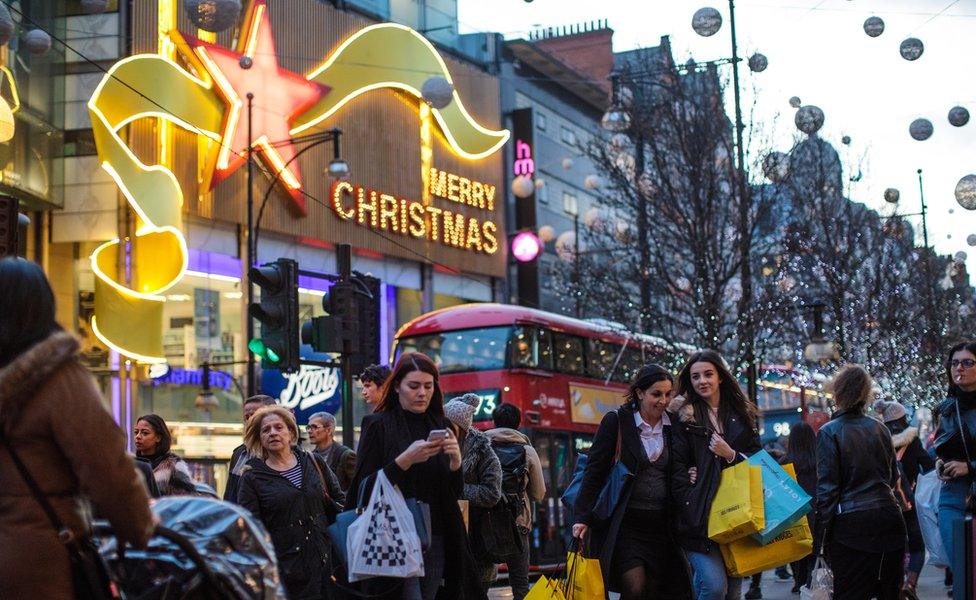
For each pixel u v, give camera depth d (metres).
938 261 40.47
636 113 32.78
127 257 32.97
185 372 34.62
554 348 25.08
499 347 24.00
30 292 4.43
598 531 8.80
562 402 24.95
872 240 38.47
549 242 51.75
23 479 4.35
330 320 13.52
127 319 32.62
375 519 7.21
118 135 32.44
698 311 30.89
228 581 4.80
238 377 36.09
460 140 44.78
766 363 36.44
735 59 31.22
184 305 34.91
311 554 9.02
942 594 15.52
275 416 9.13
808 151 37.38
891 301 38.03
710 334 30.66
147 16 33.91
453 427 7.84
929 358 38.38
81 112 33.47
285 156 37.09
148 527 4.48
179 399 34.56
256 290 36.38
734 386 9.05
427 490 7.56
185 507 5.03
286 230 37.59
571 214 54.88
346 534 7.34
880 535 9.52
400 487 7.45
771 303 31.31
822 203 37.12
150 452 9.69
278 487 9.04
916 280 39.84
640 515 8.78
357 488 7.57
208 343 35.50
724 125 32.12
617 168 32.94
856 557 9.57
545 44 61.50
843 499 9.62
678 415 8.91
